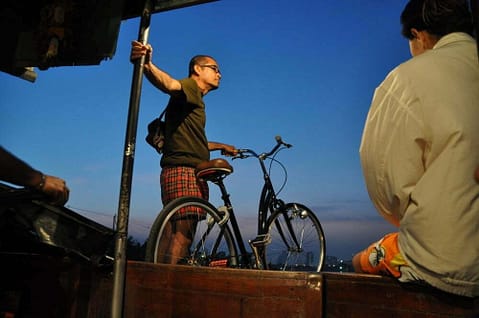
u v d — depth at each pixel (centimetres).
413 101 171
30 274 258
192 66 388
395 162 173
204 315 223
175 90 338
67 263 254
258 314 208
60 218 231
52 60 307
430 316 167
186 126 353
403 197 170
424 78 172
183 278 235
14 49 340
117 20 296
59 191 166
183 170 348
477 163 158
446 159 161
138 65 277
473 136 159
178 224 324
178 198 323
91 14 303
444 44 184
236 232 361
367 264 193
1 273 256
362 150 187
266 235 396
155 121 370
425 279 163
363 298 186
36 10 339
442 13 184
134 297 250
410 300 173
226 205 357
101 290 259
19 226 230
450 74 170
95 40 299
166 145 360
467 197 156
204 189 357
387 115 178
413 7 194
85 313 250
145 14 288
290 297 202
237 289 216
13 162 153
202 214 339
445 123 162
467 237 155
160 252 308
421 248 165
